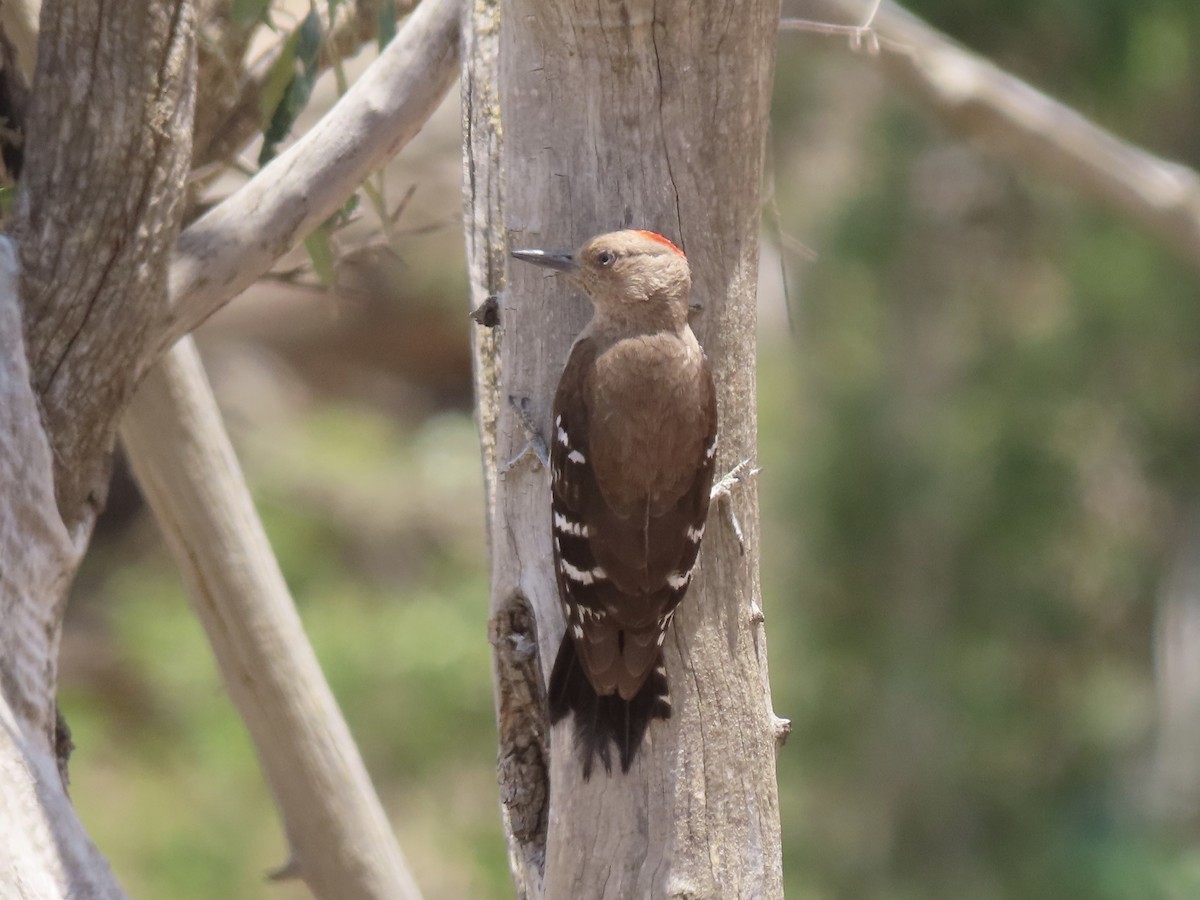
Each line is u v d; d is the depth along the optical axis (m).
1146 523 13.97
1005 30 13.93
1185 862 13.19
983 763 13.73
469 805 13.95
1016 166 13.74
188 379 6.98
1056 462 13.54
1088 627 14.02
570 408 5.25
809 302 14.03
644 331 5.23
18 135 5.66
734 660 5.35
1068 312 13.66
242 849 14.66
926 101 12.07
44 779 4.93
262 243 5.82
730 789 5.32
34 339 5.32
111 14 5.16
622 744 5.21
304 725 7.40
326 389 21.59
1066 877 13.30
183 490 7.06
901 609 13.56
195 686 14.95
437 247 20.53
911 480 13.41
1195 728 13.57
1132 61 13.41
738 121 5.27
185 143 5.41
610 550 5.11
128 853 14.87
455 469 18.59
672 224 5.34
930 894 13.37
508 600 5.74
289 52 6.67
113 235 5.32
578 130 5.35
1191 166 14.52
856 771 13.66
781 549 13.77
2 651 5.09
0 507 5.17
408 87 6.09
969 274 13.95
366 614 14.80
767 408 13.95
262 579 7.28
